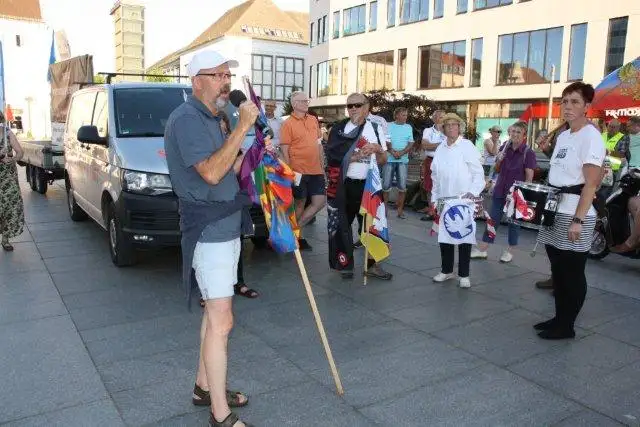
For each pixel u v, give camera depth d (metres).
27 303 5.07
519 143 6.40
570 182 4.22
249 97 3.13
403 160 9.54
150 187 5.59
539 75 26.61
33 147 12.03
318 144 6.61
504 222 9.41
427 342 4.27
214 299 2.87
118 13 116.56
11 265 6.31
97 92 7.29
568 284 4.26
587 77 24.55
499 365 3.87
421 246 7.46
